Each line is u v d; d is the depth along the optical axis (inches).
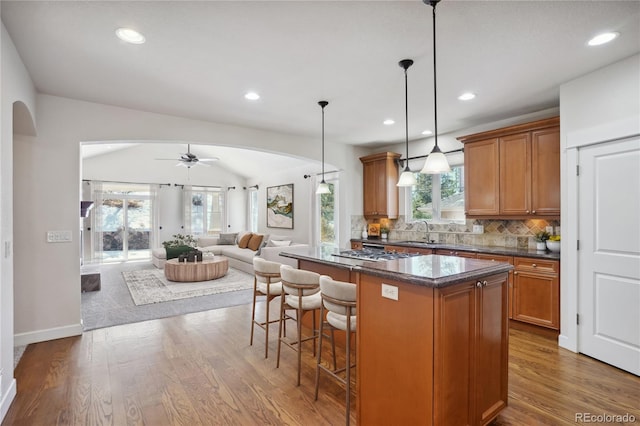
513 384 97.5
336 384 98.5
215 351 121.4
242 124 178.4
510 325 145.5
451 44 95.3
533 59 104.5
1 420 79.9
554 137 140.6
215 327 146.6
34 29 86.7
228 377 102.3
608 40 93.2
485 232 178.7
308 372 106.2
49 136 133.7
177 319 157.4
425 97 138.2
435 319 63.4
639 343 101.0
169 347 124.7
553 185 140.4
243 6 77.5
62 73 113.8
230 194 402.3
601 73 110.6
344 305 83.7
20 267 127.8
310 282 99.5
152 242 353.1
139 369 107.2
